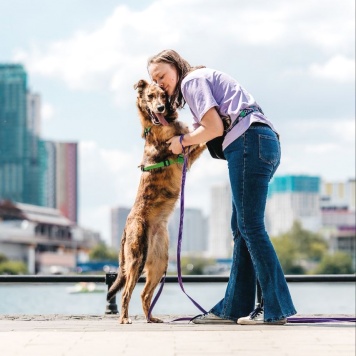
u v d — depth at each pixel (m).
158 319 8.94
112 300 10.37
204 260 193.12
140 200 9.21
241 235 7.88
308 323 7.86
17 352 6.09
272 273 7.59
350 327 7.20
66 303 39.72
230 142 7.62
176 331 7.04
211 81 7.73
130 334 6.87
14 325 7.96
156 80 8.14
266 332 6.87
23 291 68.00
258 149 7.54
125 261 9.20
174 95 8.16
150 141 9.18
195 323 8.06
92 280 10.82
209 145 7.95
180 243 8.03
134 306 23.83
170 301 49.97
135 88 9.20
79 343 6.45
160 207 9.13
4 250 193.75
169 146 8.35
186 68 8.10
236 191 7.61
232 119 7.61
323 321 8.07
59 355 5.97
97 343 6.43
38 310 32.47
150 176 9.11
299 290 91.50
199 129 7.67
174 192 9.11
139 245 9.06
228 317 7.96
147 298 9.26
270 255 7.59
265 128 7.61
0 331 7.19
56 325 7.96
